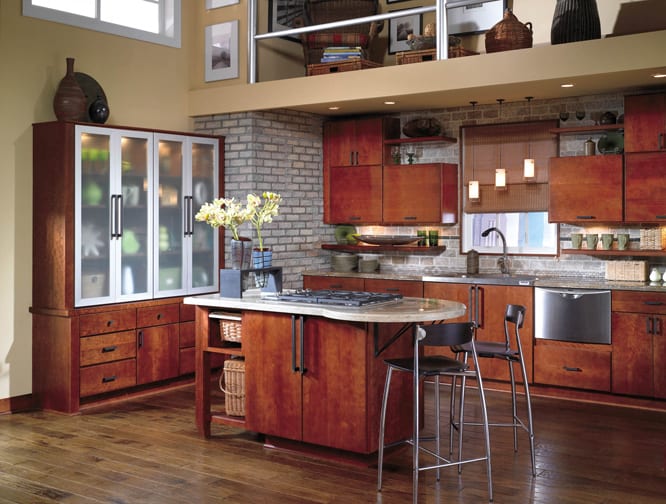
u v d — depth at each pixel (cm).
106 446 516
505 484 438
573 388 648
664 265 662
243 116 747
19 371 623
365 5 762
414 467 405
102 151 634
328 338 474
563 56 586
